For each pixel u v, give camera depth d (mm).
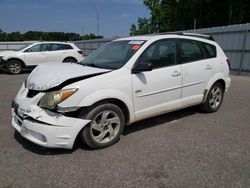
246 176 2953
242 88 8414
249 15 33156
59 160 3301
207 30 13453
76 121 3281
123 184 2801
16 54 12430
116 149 3629
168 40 4406
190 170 3076
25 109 3322
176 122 4793
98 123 3564
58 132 3188
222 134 4215
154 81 4043
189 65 4613
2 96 7043
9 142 3820
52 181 2850
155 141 3912
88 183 2818
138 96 3885
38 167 3133
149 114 4129
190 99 4750
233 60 12305
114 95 3562
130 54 3994
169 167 3145
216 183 2818
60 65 4188
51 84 3297
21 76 11766
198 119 4973
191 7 38469
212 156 3432
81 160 3307
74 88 3246
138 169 3098
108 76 3568
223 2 35000
